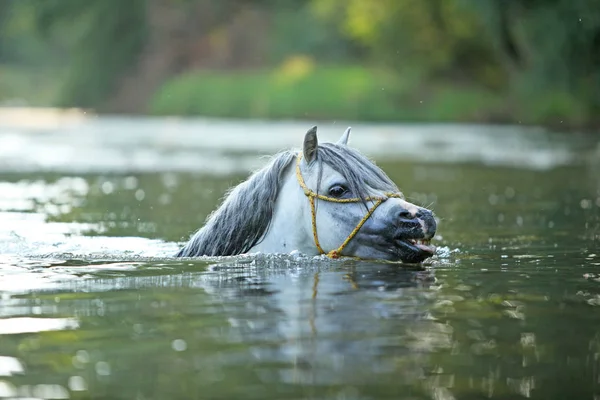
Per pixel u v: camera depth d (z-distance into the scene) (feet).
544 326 24.04
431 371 20.01
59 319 25.21
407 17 248.32
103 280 31.14
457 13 223.71
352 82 266.57
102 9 313.73
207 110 273.95
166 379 19.52
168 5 314.55
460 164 105.40
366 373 19.90
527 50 160.04
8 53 411.75
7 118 248.32
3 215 54.34
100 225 50.29
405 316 25.07
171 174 89.92
